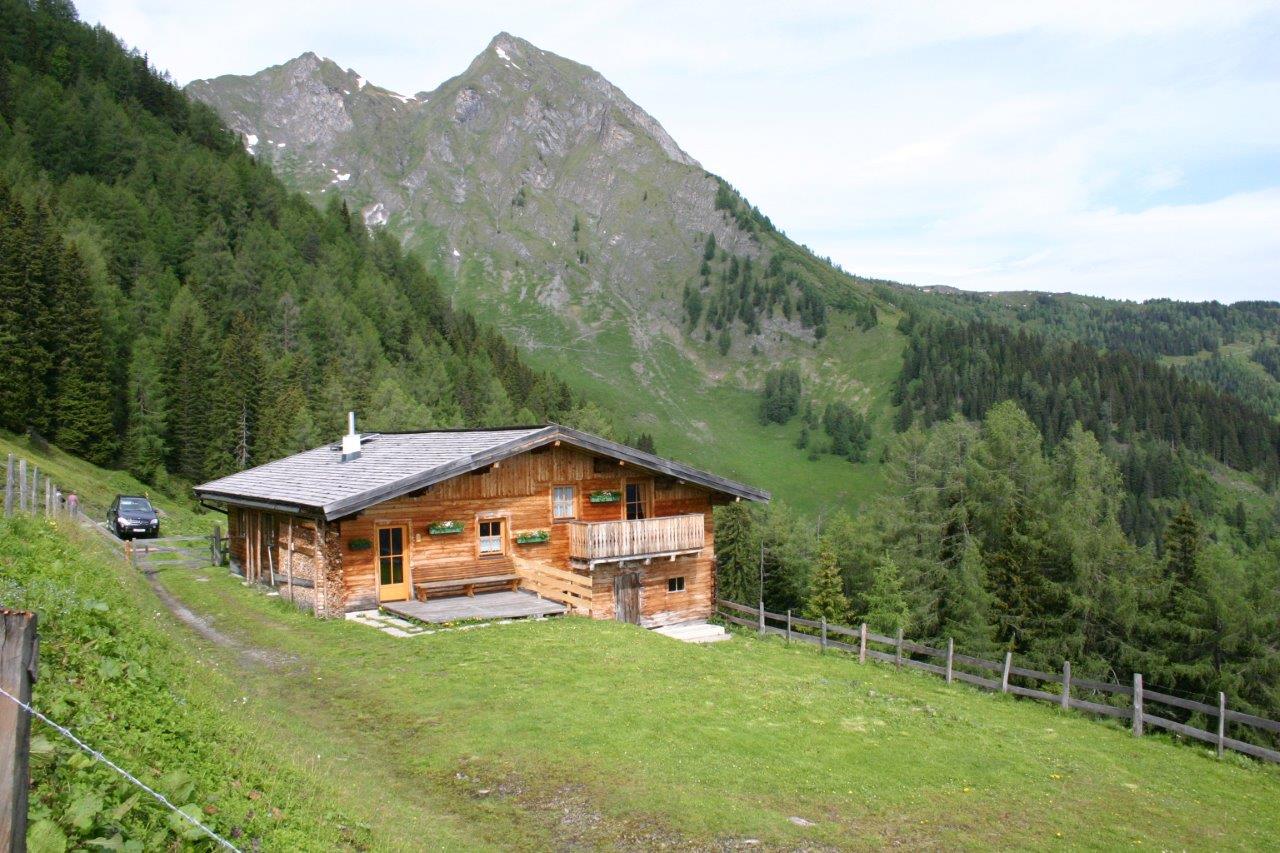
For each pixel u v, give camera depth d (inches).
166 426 3346.5
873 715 745.6
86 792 279.9
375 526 1068.5
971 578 2025.1
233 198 6309.1
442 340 6584.6
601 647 878.4
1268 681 1768.0
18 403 2753.4
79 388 2984.7
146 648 510.6
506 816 477.1
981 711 900.0
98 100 6382.9
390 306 6294.3
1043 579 1995.6
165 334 3720.5
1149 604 1959.9
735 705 714.8
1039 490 2352.4
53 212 4746.6
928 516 2458.2
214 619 997.2
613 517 1264.8
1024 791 612.4
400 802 469.7
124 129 6294.3
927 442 2635.3
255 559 1272.1
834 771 590.2
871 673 1071.6
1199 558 1884.8
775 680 823.7
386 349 6023.6
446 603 1084.5
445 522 1118.4
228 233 5949.8
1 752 187.9
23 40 7116.1
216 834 301.4
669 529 1225.4
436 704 665.6
